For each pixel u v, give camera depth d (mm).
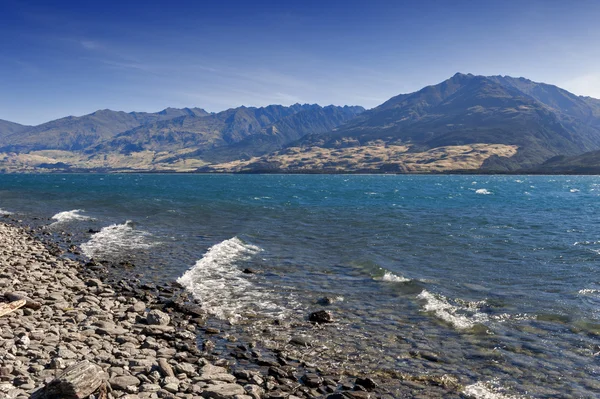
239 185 156250
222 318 16266
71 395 8820
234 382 11008
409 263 25797
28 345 12266
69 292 18594
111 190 110625
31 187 125812
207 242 32844
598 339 14070
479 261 26297
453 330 15078
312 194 96688
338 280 21875
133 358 12023
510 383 11312
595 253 28375
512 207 64438
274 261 26219
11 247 28922
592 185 168375
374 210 58312
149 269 24250
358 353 13203
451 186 151250
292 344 13875
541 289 20109
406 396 10664
